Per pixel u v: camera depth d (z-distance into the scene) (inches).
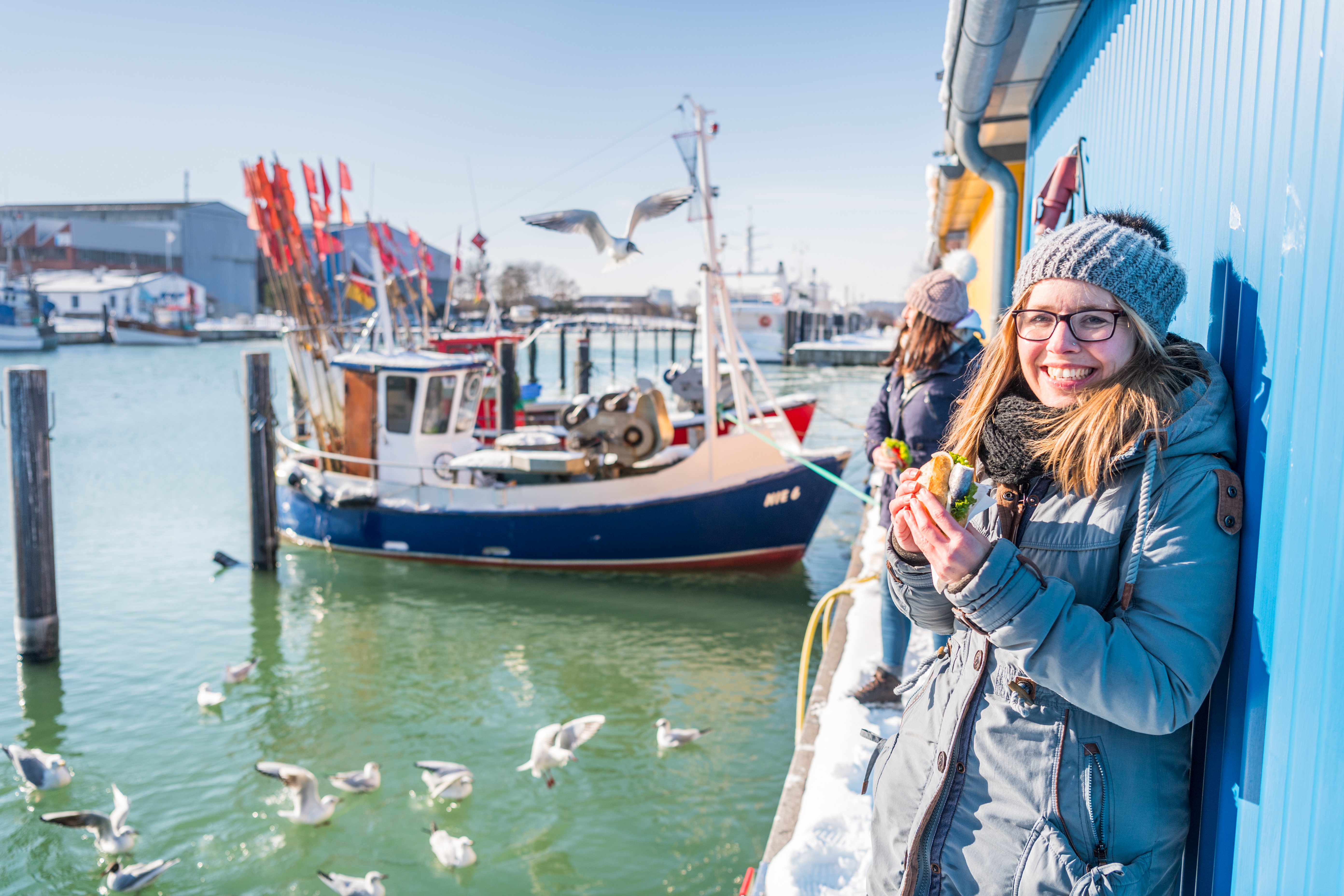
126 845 220.4
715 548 447.2
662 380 1443.2
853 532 538.0
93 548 500.4
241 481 695.1
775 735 284.2
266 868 216.4
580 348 1072.2
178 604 409.4
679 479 446.6
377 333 527.2
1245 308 61.1
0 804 244.5
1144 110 105.7
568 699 312.3
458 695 316.5
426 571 458.6
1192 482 53.7
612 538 448.1
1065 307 57.2
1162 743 56.7
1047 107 222.8
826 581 445.1
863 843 122.6
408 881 211.0
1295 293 51.9
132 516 577.9
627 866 216.1
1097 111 149.6
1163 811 56.0
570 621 392.2
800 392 1418.6
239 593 425.4
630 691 319.9
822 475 445.7
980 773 58.7
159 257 3831.2
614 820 235.5
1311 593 47.8
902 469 126.7
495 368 598.5
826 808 131.0
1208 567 52.6
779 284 2263.8
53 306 2682.1
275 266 489.4
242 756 271.0
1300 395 50.3
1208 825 62.9
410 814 238.7
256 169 482.0
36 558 337.7
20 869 217.2
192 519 568.7
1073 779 55.6
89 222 3575.3
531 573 455.8
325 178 484.4
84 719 294.7
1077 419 55.9
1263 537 54.4
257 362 446.6
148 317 3144.7
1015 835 56.7
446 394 480.1
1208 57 74.7
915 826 60.7
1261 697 54.1
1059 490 58.4
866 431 154.1
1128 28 118.7
